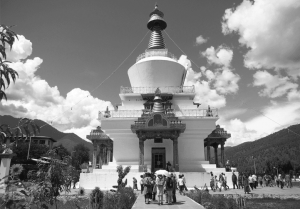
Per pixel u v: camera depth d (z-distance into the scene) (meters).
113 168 29.25
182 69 34.84
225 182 24.64
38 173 8.03
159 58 34.00
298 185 36.41
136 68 34.06
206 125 29.70
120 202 13.12
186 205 13.30
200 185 25.58
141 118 28.20
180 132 28.33
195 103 34.62
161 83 33.47
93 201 12.64
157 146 30.53
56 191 8.12
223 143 32.50
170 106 31.67
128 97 32.84
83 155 72.00
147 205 13.42
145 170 26.83
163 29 39.19
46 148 54.16
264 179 35.56
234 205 12.80
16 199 6.04
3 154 23.80
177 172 25.72
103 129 29.97
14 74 4.67
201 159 29.88
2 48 4.62
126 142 30.72
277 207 14.75
